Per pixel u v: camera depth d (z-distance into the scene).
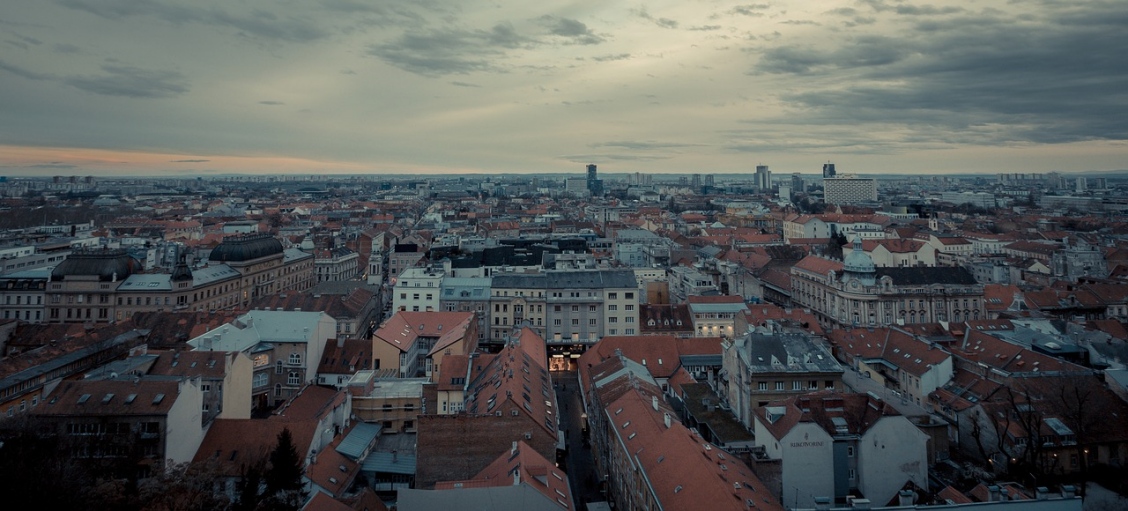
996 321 180.25
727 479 86.56
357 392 134.75
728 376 149.88
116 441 97.56
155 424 100.00
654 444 101.56
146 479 88.81
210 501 86.00
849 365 169.88
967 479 108.69
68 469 84.62
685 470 89.25
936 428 117.62
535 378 138.62
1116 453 115.50
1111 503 105.06
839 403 110.19
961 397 135.38
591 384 149.50
